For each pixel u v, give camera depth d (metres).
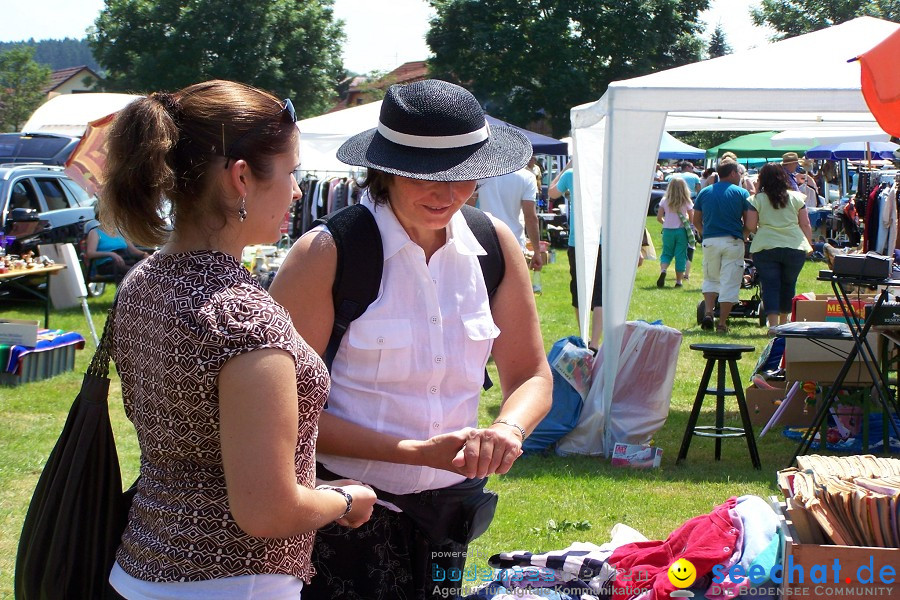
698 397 5.67
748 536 3.16
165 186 1.49
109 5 40.69
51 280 11.94
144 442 1.54
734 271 10.64
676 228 14.63
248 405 1.40
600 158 7.03
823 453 5.75
